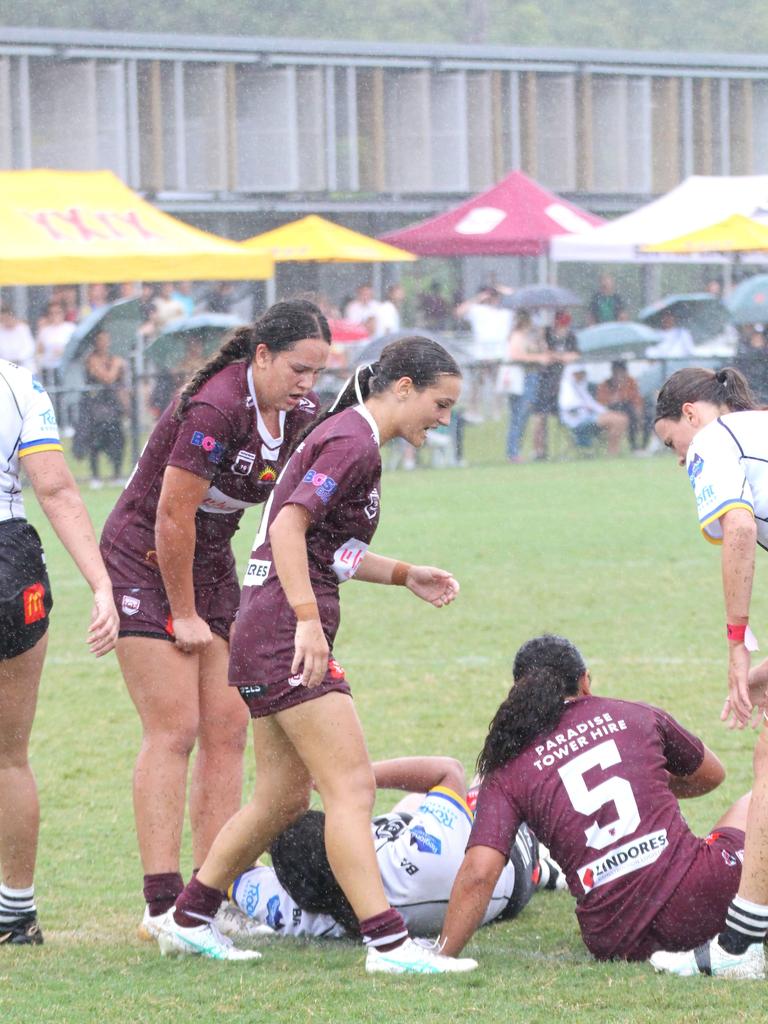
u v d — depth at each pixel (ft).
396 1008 43.65
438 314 283.38
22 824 52.90
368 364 49.75
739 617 48.01
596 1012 42.68
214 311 268.21
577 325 319.88
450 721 86.99
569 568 143.13
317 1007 44.09
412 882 52.90
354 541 49.16
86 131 273.95
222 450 54.03
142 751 55.42
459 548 155.33
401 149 311.68
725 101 333.62
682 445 52.54
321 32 404.77
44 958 51.13
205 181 290.35
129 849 66.28
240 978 47.73
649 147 330.54
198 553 57.26
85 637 118.32
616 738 49.32
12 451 51.60
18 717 52.37
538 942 53.21
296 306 53.83
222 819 57.98
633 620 118.01
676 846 47.93
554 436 267.39
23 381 52.21
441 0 426.51
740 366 242.58
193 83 287.69
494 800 49.55
